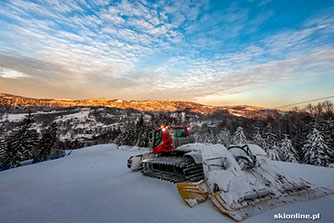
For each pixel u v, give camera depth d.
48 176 8.48
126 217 3.15
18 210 4.08
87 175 8.12
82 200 4.38
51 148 29.95
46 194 5.31
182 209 3.27
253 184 3.53
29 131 26.03
